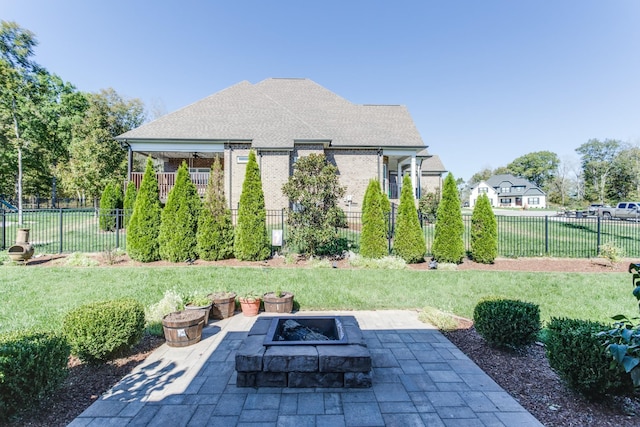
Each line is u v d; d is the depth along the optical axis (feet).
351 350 10.61
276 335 12.09
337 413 8.80
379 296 20.40
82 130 76.59
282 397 9.64
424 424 8.31
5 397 7.96
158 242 29.14
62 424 8.29
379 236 29.48
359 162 56.13
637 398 9.18
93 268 26.03
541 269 27.48
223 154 56.18
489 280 23.62
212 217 29.27
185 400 9.46
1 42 47.19
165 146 49.75
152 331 14.74
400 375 11.09
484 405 9.21
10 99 48.67
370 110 64.75
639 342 6.84
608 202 174.09
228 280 22.90
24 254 27.63
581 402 9.30
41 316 16.31
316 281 22.95
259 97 58.13
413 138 57.62
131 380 10.70
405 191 29.86
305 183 28.71
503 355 12.73
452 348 13.46
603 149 202.39
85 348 11.27
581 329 9.60
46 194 109.29
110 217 45.88
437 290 21.47
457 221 28.99
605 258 29.68
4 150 57.52
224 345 13.78
